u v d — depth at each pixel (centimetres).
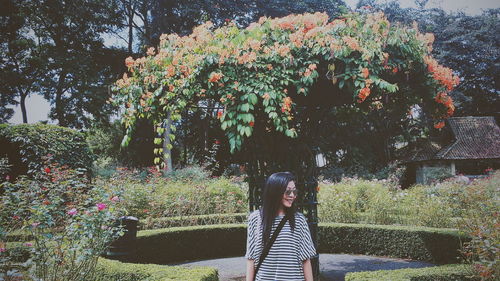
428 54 507
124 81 533
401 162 2648
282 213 253
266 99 434
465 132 2617
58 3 2223
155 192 967
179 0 2266
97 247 400
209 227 773
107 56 2470
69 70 2072
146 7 2427
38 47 2350
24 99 2198
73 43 2408
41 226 375
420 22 2953
